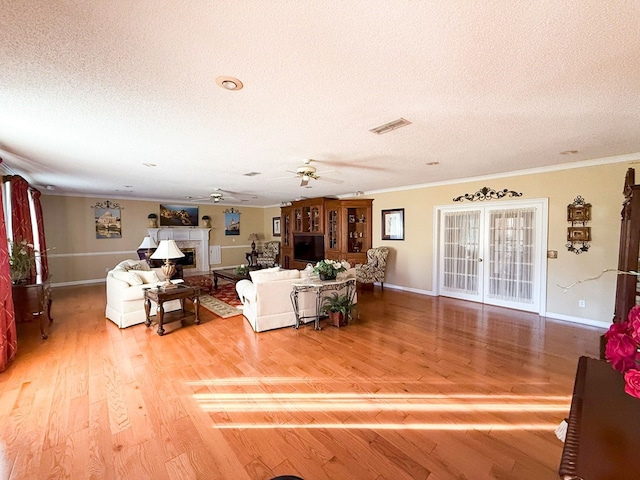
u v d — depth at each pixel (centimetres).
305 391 250
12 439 190
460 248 555
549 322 422
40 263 534
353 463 173
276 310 402
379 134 277
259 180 529
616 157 373
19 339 364
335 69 164
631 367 98
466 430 202
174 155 349
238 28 129
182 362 303
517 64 160
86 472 165
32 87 182
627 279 266
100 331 394
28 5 112
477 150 337
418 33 134
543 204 443
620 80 177
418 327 407
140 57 151
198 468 170
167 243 423
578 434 89
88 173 457
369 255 677
